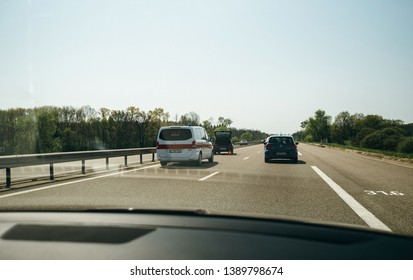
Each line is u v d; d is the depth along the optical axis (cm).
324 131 16688
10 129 8175
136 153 1739
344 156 2619
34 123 7469
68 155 1184
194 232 141
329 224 157
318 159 2192
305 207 640
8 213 182
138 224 153
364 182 1021
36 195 768
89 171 1377
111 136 9869
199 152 1608
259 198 738
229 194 789
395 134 10506
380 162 1920
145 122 10025
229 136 2992
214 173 1277
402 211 603
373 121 14275
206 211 178
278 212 594
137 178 1112
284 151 1831
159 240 132
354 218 546
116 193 799
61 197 738
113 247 125
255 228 147
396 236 144
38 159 1035
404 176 1185
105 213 176
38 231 145
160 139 1566
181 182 1007
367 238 139
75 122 9338
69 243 130
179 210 177
